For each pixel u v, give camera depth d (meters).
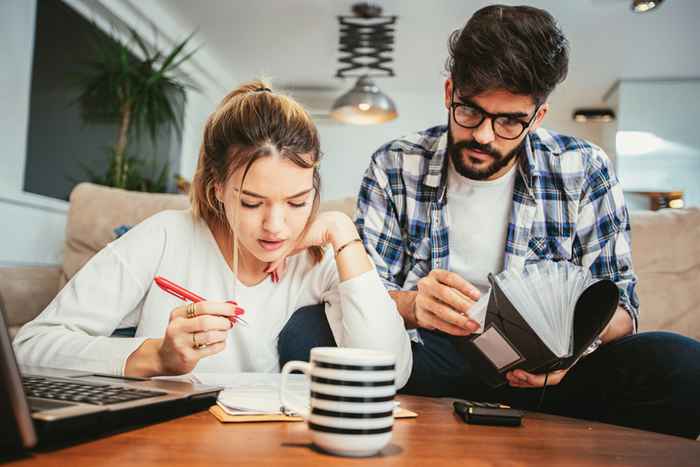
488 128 1.37
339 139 6.58
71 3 4.00
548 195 1.60
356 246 1.25
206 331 0.92
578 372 1.33
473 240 1.62
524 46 1.29
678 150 5.59
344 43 4.80
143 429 0.71
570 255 1.59
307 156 1.07
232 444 0.66
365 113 4.73
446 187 1.63
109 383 0.83
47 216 3.74
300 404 0.84
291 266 1.37
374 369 0.64
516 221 1.58
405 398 1.14
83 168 4.07
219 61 5.71
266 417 0.79
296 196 1.06
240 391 0.95
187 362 0.93
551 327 0.94
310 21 4.79
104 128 4.38
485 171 1.47
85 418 0.62
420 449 0.69
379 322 1.19
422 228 1.64
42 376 0.84
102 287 1.21
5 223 3.38
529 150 1.59
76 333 1.10
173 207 2.35
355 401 0.63
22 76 3.47
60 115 3.90
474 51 1.33
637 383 1.20
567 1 4.29
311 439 0.69
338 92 6.36
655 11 4.37
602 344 1.33
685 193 5.56
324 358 0.65
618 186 1.63
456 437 0.77
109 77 3.98
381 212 1.68
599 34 4.79
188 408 0.81
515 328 0.95
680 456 0.73
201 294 1.29
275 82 6.16
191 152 5.94
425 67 5.67
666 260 2.10
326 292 1.37
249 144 1.03
